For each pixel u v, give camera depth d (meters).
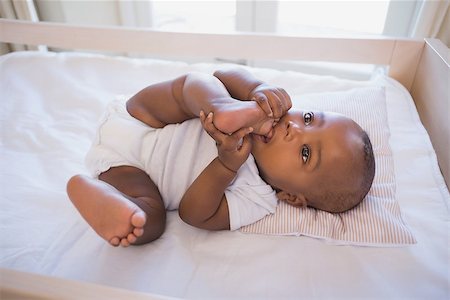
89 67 1.24
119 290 0.39
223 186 0.71
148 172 0.77
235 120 0.64
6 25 1.24
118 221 0.54
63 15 1.66
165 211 0.75
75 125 1.00
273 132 0.75
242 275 0.64
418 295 0.60
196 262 0.67
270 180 0.79
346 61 1.12
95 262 0.65
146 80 1.19
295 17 1.69
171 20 1.88
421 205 0.76
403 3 1.40
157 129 0.81
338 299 0.60
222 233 0.74
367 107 0.95
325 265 0.66
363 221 0.71
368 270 0.65
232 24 1.83
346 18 1.62
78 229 0.71
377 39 1.07
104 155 0.76
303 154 0.73
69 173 0.85
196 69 1.22
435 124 0.94
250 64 1.79
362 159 0.73
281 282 0.63
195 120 0.81
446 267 0.64
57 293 0.38
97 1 1.64
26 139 0.94
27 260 0.65
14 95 1.10
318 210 0.78
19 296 0.38
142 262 0.65
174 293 0.61
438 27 1.18
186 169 0.76
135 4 1.66
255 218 0.74
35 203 0.76
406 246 0.68
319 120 0.75
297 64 1.73
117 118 0.80
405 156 0.87
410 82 1.12
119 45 1.21
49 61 1.24
